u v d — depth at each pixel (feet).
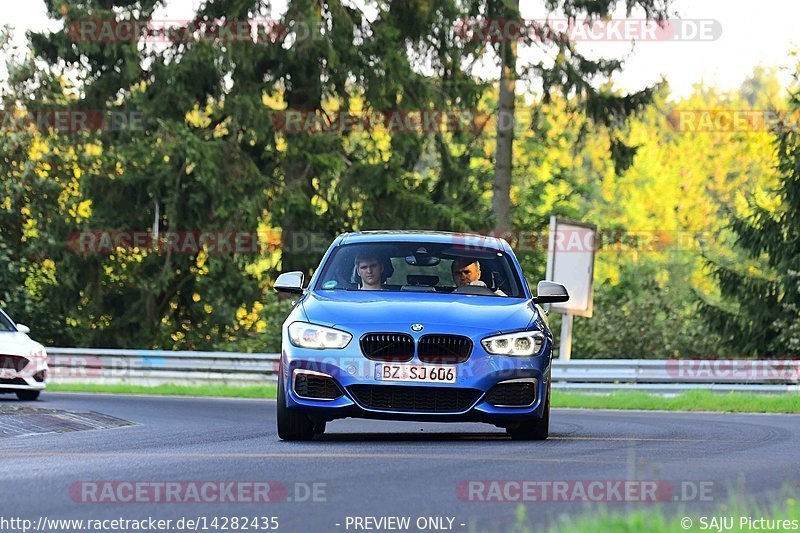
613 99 389.80
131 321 427.33
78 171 437.99
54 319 431.43
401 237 124.57
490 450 100.68
